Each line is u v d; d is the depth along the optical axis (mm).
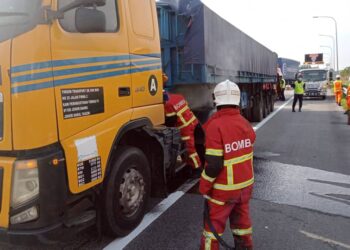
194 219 4930
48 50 3201
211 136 3301
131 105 4332
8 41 3066
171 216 5031
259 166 7793
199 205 5469
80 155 3518
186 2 6762
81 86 3553
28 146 3100
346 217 5039
